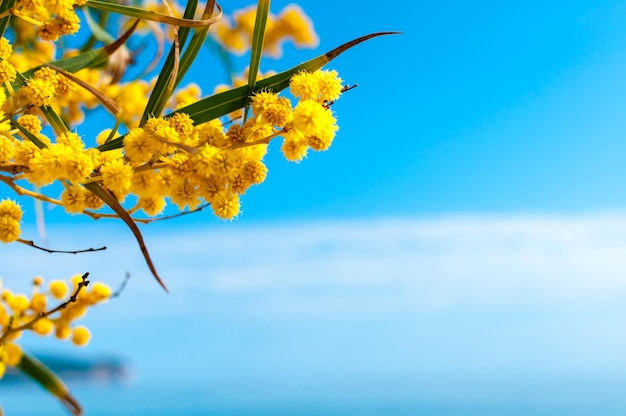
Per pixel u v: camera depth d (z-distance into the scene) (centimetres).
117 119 50
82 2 49
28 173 49
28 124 51
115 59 68
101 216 50
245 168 49
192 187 50
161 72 50
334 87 49
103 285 62
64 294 61
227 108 49
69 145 48
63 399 62
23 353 61
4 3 50
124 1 66
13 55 63
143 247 49
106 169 48
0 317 60
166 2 50
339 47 49
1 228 50
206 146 48
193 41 51
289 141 49
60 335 61
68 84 52
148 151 48
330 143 49
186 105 50
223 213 49
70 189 49
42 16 49
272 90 50
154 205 51
